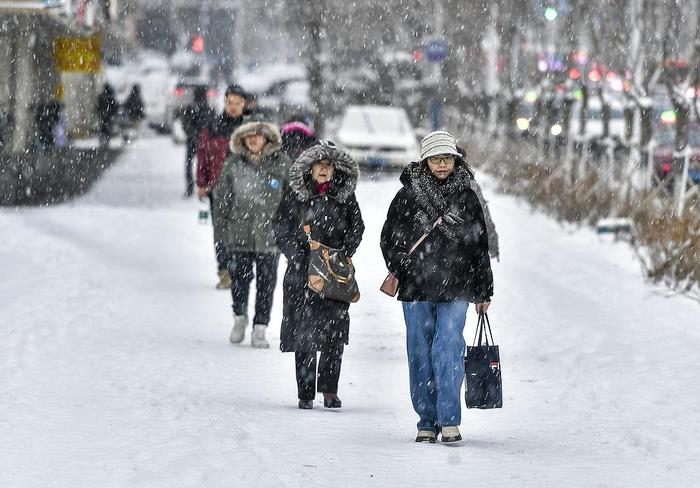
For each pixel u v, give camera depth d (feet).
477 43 337.93
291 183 80.74
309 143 108.68
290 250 80.94
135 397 78.48
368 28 385.09
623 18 190.29
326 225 80.07
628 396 81.00
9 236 162.40
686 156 158.71
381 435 71.15
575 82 229.25
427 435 69.82
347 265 79.77
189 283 135.54
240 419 72.43
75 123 366.84
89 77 367.25
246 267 102.32
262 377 89.40
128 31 512.63
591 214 182.80
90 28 329.11
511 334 106.73
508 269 144.25
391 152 277.64
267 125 100.58
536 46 254.68
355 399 83.82
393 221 70.49
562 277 137.59
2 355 91.86
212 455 61.52
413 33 384.06
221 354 97.35
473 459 64.49
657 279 131.54
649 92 184.96
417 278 69.67
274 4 485.97
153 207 212.02
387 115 290.15
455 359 69.15
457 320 69.62
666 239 132.05
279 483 56.44
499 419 76.64
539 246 162.91
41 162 291.99
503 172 245.86
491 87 320.50
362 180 275.18
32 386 80.59
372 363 96.48
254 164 101.09
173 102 433.07
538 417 77.05
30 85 303.07
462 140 314.76
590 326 108.78
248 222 100.83
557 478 60.23
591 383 85.76
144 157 329.72
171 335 105.40
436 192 69.72
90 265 143.95
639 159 183.62
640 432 70.08
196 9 606.14
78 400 76.74
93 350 96.22
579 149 223.92
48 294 122.21
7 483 55.98
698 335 103.81
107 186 248.93
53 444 64.28
